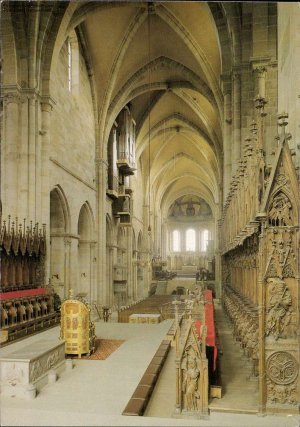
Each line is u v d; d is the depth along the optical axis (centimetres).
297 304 707
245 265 1198
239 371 964
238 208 1244
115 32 2598
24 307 1611
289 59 920
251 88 1695
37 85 1903
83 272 2784
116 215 3403
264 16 1515
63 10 1928
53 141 2084
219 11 1994
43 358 959
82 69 2616
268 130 1450
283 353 700
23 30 1864
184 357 741
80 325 1223
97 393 892
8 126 1841
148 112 3772
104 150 2944
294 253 713
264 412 688
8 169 1833
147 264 4769
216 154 3975
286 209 721
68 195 2303
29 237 1758
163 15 2447
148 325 1877
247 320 1012
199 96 3494
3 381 875
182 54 2897
